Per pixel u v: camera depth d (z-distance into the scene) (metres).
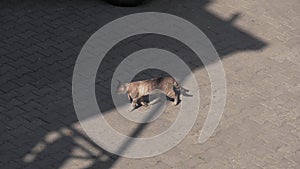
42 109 10.66
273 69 12.09
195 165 9.94
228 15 13.38
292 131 10.74
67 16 12.82
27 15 12.72
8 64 11.52
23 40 12.10
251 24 13.22
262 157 10.19
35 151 9.89
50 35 12.30
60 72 11.47
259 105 11.20
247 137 10.53
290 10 13.80
